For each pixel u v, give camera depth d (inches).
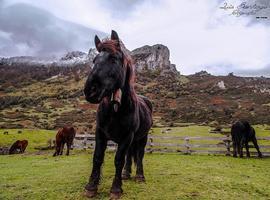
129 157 299.3
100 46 205.2
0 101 6791.3
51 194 246.2
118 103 205.6
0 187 275.1
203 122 3216.0
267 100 5226.4
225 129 1781.5
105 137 233.3
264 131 1571.1
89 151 774.5
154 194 249.9
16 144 908.6
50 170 390.9
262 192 287.0
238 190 285.9
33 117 4343.0
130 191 252.7
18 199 236.1
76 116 4485.7
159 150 721.0
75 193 246.4
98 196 233.3
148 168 394.9
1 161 577.0
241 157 653.3
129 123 224.4
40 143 1258.0
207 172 378.3
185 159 566.3
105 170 378.0
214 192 270.2
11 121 3754.9
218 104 5285.4
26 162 531.8
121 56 205.9
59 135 673.0
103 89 192.7
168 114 4360.2
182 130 1710.1
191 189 273.9
